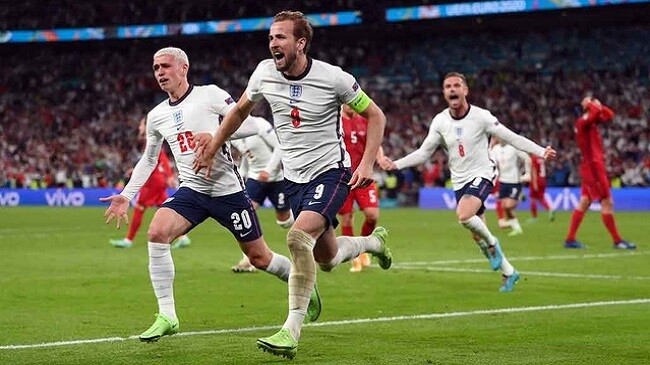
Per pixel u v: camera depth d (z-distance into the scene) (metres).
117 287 14.59
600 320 10.89
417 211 43.41
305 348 9.05
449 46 59.91
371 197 16.20
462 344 9.26
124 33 61.38
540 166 33.50
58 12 63.75
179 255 20.78
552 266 18.00
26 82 66.31
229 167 10.02
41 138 62.09
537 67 56.53
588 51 56.16
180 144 10.10
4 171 59.91
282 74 8.93
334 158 9.06
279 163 15.79
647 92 52.62
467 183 14.30
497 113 54.69
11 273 16.81
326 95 8.86
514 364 8.22
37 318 11.23
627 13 52.84
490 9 51.09
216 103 10.14
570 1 48.50
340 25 56.94
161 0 61.34
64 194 55.16
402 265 18.14
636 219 35.22
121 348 9.08
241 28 58.56
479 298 13.08
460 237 26.25
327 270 10.13
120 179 56.19
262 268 10.47
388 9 54.69
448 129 14.32
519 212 41.75
